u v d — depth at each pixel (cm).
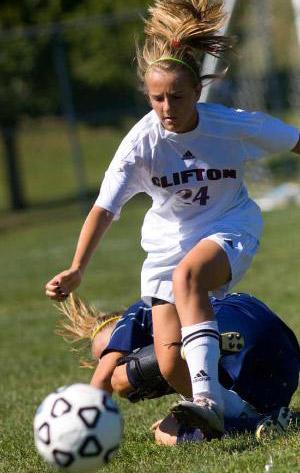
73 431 948
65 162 7206
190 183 1214
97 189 6494
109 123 6881
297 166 5516
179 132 1193
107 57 5862
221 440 1152
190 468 1025
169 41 1167
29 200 6506
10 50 5872
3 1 6325
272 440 1113
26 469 1176
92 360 1453
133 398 1287
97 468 980
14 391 1906
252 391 1277
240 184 1251
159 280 1241
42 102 6153
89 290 3206
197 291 1130
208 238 1188
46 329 2753
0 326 2856
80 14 6181
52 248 4484
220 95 5400
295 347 1326
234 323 1288
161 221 1256
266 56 5497
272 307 2619
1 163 7538
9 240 5022
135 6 6084
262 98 5616
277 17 6197
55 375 2069
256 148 1234
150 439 1277
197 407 1061
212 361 1109
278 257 3556
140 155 1209
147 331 1309
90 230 1212
